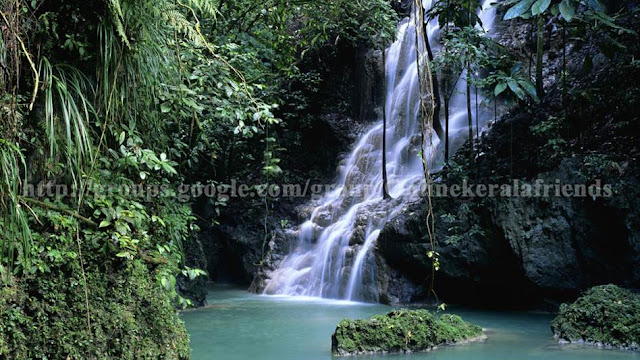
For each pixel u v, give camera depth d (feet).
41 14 13.52
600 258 27.58
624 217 26.14
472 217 31.04
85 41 14.15
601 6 11.19
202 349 21.08
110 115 14.76
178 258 16.66
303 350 20.92
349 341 20.18
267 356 19.94
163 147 17.13
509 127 33.86
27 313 12.59
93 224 13.96
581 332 22.06
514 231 29.17
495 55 32.76
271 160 22.99
